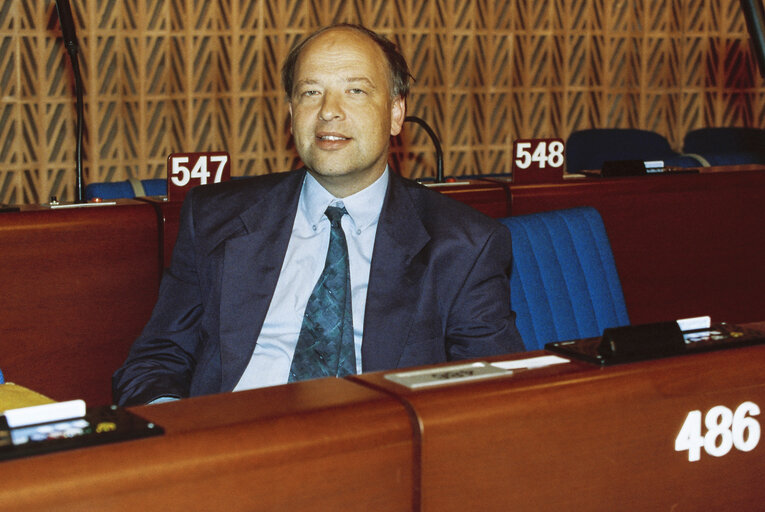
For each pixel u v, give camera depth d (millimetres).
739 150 5242
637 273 3098
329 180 1687
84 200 2520
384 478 688
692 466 828
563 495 765
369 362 1602
